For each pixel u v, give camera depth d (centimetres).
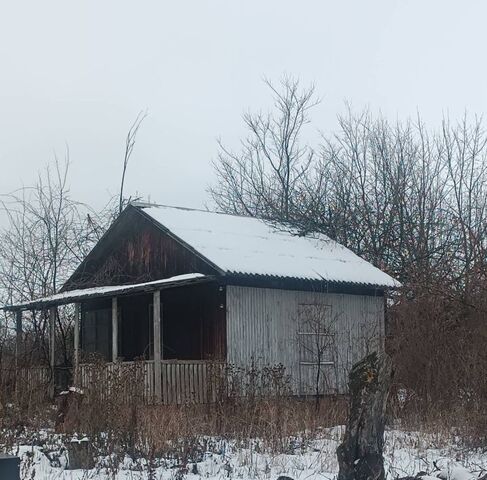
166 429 1097
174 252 2111
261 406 1295
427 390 1506
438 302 1756
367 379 800
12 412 1179
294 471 995
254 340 1939
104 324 2431
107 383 1155
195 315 2014
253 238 2178
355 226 3212
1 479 475
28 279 2739
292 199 3591
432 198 3116
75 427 1112
